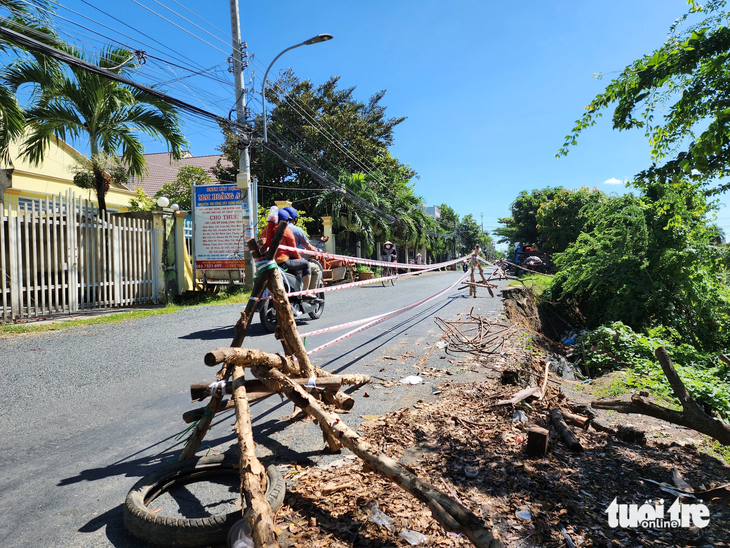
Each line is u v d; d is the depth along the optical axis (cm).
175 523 228
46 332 823
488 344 710
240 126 1324
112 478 312
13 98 1030
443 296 1370
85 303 1086
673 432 440
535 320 1283
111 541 241
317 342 721
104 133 1281
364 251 2952
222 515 230
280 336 362
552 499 283
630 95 508
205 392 311
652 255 1245
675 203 925
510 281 1886
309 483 288
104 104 1206
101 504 279
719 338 1215
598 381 655
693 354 914
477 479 303
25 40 718
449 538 236
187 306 1215
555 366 732
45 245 1049
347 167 2916
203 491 281
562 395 491
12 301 910
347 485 284
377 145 3228
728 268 1251
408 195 3300
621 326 974
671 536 252
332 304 1196
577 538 246
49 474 318
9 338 771
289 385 296
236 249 1389
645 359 805
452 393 473
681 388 388
